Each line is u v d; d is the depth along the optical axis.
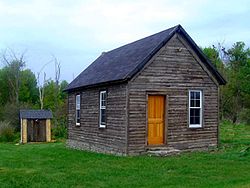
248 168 14.62
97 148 22.58
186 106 20.86
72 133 27.03
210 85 21.67
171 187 11.75
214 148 21.27
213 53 56.06
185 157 17.94
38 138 35.41
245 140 24.44
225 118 48.50
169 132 20.28
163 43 19.94
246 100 50.03
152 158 17.95
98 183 12.63
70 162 17.56
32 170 15.43
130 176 13.61
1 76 67.94
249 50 57.09
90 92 23.88
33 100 70.69
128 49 24.27
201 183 12.19
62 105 46.50
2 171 15.23
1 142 36.09
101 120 22.38
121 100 19.77
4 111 44.84
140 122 19.53
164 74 20.22
